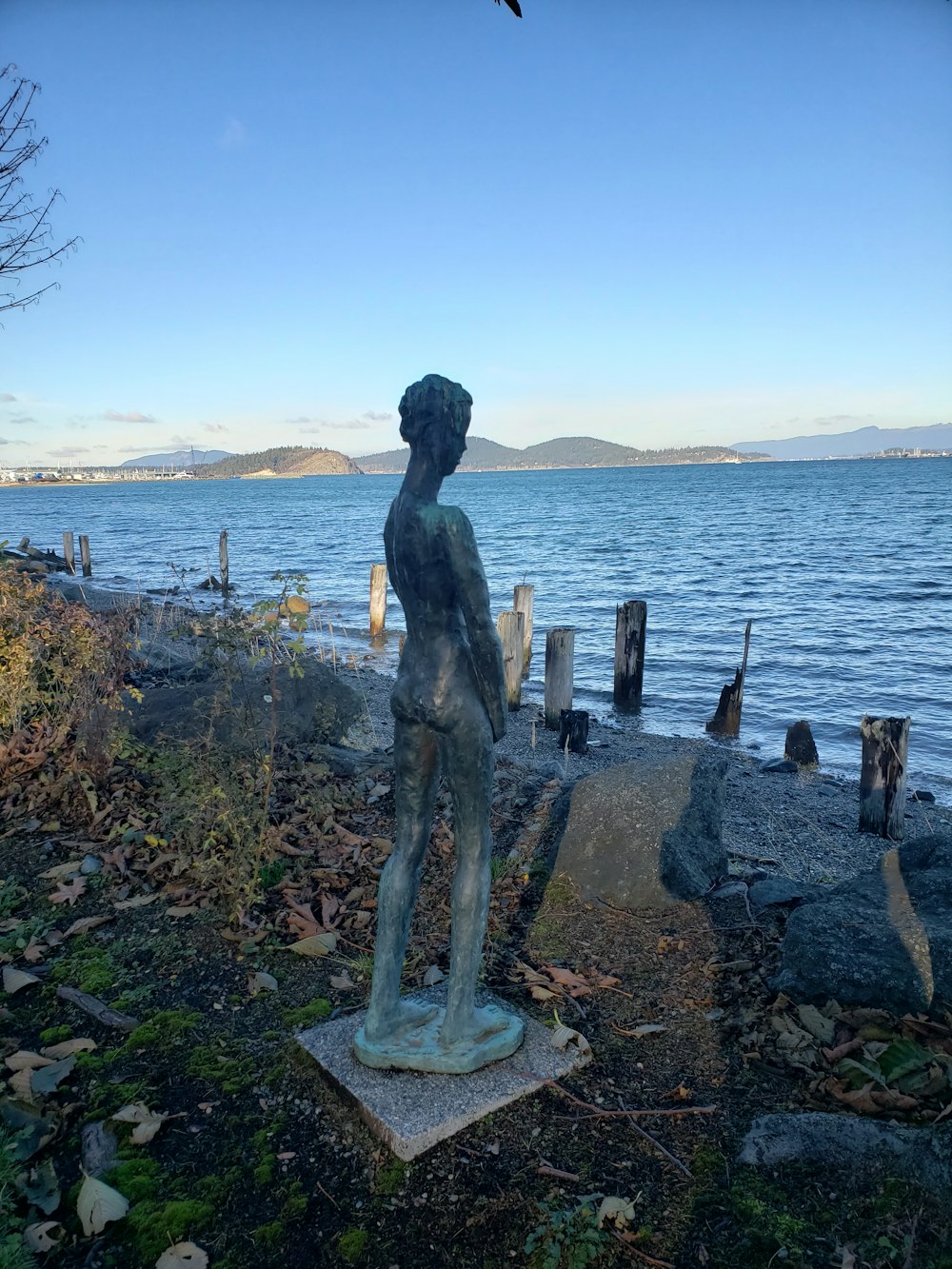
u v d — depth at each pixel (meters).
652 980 3.69
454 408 2.73
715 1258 2.30
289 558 33.62
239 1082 3.02
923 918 3.44
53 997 3.53
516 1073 2.98
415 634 2.88
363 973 3.72
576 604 21.39
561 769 6.93
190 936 3.99
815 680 13.80
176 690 6.88
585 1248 2.32
